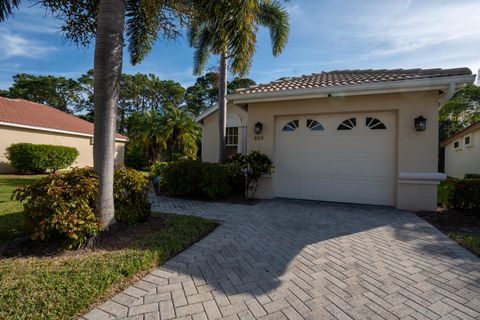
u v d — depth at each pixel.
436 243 4.26
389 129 7.11
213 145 14.96
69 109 42.09
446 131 24.28
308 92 7.22
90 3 5.78
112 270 2.96
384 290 2.80
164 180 8.73
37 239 3.77
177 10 6.10
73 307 2.33
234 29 5.02
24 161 14.29
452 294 2.73
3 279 2.70
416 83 6.18
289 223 5.42
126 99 41.47
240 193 8.83
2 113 15.39
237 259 3.58
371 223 5.44
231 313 2.37
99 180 4.03
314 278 3.06
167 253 3.60
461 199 6.25
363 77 7.79
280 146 8.29
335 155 7.66
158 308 2.43
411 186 6.66
